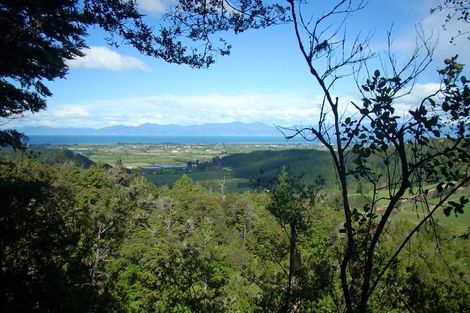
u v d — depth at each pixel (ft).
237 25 18.69
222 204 136.56
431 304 17.66
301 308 23.53
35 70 45.75
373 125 13.05
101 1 20.13
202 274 37.96
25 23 37.45
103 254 53.78
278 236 27.45
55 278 19.93
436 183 13.28
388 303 18.71
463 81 12.41
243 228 103.04
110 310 24.72
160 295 42.86
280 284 25.61
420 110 12.60
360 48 13.71
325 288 22.65
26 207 22.66
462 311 17.29
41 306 18.71
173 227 103.86
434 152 12.70
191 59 20.58
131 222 95.76
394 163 13.44
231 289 45.57
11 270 18.78
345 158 14.25
